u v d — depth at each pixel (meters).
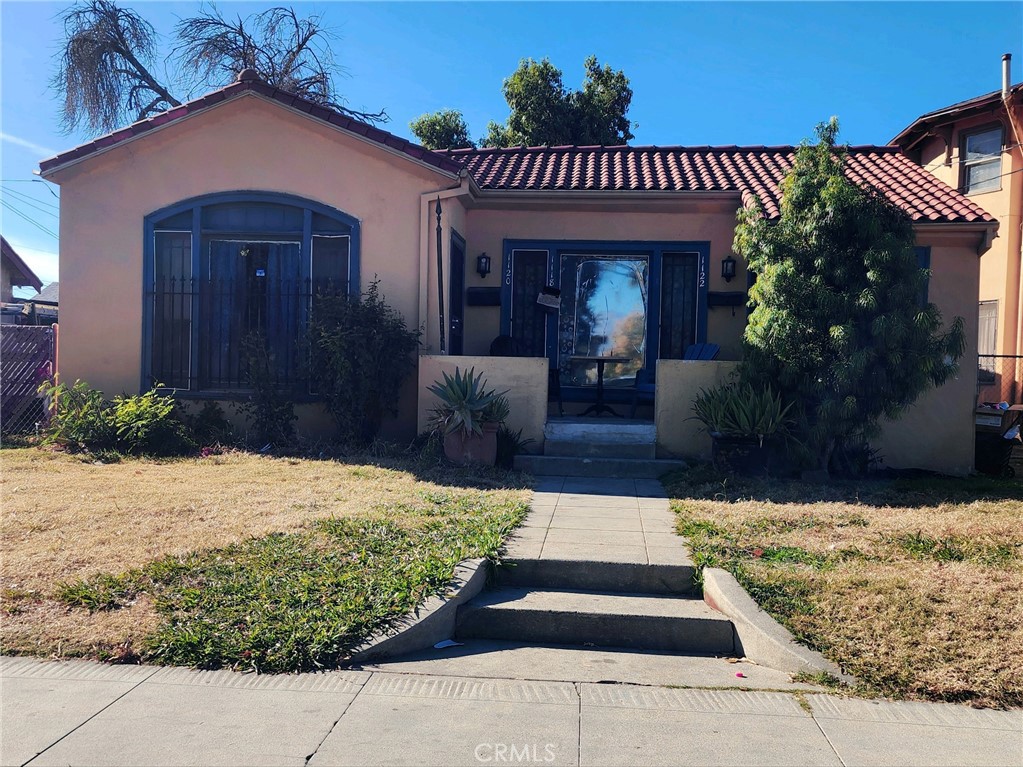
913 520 7.15
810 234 8.52
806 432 8.66
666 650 5.21
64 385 10.78
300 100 10.67
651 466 9.40
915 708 4.25
